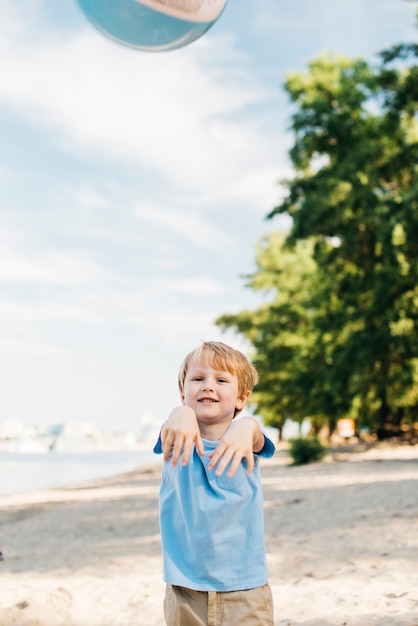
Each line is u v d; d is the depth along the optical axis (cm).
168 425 253
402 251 2498
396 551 730
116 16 306
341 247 2869
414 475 1783
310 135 3089
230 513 262
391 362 2825
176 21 308
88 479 4047
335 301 3338
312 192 2933
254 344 4981
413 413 4259
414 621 459
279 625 491
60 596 604
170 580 262
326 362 3559
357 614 494
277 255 5022
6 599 604
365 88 3067
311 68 3152
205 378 278
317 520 1096
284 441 6088
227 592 260
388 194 2950
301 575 677
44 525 1453
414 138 2886
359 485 1620
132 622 542
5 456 14088
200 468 267
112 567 838
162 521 273
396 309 2755
